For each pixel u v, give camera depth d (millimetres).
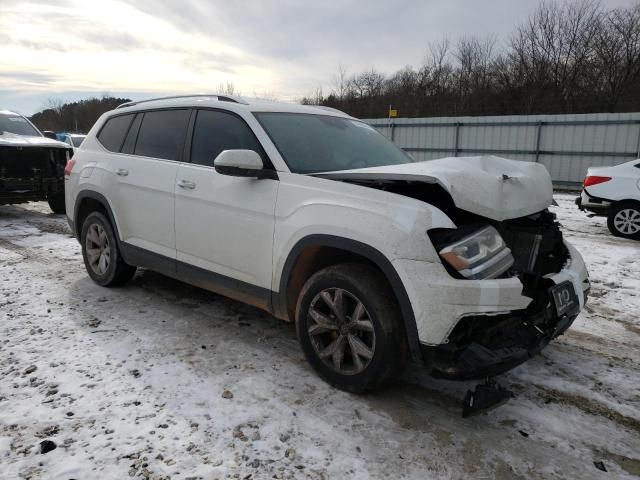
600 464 2449
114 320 4070
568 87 31344
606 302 4871
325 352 3086
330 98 43031
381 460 2436
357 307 2885
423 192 2854
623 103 29344
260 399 2930
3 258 6062
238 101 3820
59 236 7520
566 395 3090
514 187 2943
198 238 3762
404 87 41094
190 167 3846
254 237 3355
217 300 4617
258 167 3215
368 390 2939
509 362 2604
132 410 2770
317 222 2955
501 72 33938
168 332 3857
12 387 2977
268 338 3797
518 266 3180
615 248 7402
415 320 2604
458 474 2354
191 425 2650
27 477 2223
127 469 2299
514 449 2551
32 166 9211
